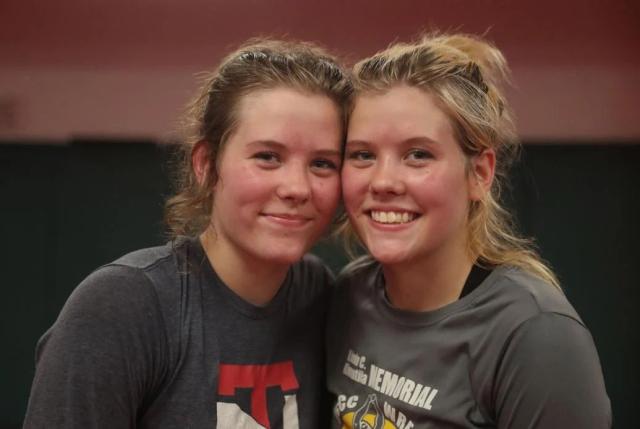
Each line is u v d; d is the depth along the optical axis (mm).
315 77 1144
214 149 1177
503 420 1061
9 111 3695
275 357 1207
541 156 3660
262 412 1170
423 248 1117
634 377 3623
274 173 1125
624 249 3645
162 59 3664
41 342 1145
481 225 1179
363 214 1150
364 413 1176
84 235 3723
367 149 1134
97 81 3686
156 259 1164
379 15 3582
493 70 1257
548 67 3621
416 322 1155
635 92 3605
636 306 3643
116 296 1084
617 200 3641
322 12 3600
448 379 1106
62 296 3717
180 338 1122
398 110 1103
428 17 3572
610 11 3596
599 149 3637
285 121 1113
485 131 1142
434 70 1115
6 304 3711
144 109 3682
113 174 3705
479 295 1119
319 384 1269
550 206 3658
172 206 1249
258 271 1184
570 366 1017
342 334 1260
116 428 1064
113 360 1059
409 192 1102
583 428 1005
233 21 3633
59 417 1036
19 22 3676
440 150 1104
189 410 1113
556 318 1039
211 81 1213
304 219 1146
